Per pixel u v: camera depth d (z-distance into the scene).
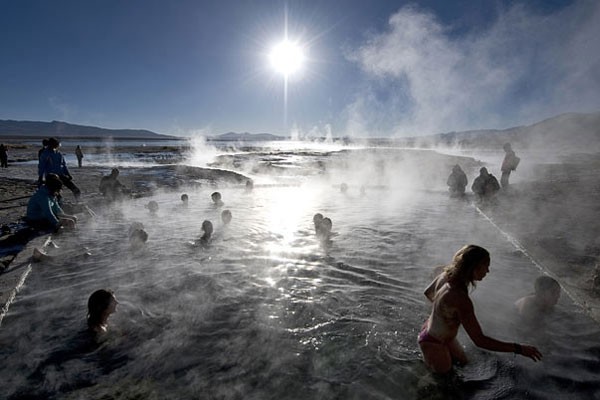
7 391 3.42
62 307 5.03
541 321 4.55
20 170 24.53
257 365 3.81
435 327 3.63
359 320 4.69
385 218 10.58
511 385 3.48
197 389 3.46
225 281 5.94
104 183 13.02
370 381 3.56
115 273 6.27
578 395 3.34
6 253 7.21
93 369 3.75
